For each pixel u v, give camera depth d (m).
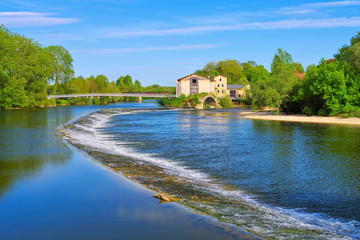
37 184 11.66
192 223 8.08
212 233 7.45
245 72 165.12
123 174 13.85
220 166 18.34
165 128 40.25
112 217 8.42
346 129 36.69
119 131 36.84
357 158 20.42
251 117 58.44
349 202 12.12
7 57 70.31
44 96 91.44
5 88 74.12
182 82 111.12
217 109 93.88
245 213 9.74
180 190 12.05
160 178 13.92
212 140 29.05
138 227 7.75
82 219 8.27
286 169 17.64
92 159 16.89
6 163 15.43
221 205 10.42
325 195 13.03
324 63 61.78
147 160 19.45
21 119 43.12
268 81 65.25
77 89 129.38
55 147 20.36
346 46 64.56
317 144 26.08
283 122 47.22
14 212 8.74
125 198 10.16
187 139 29.77
